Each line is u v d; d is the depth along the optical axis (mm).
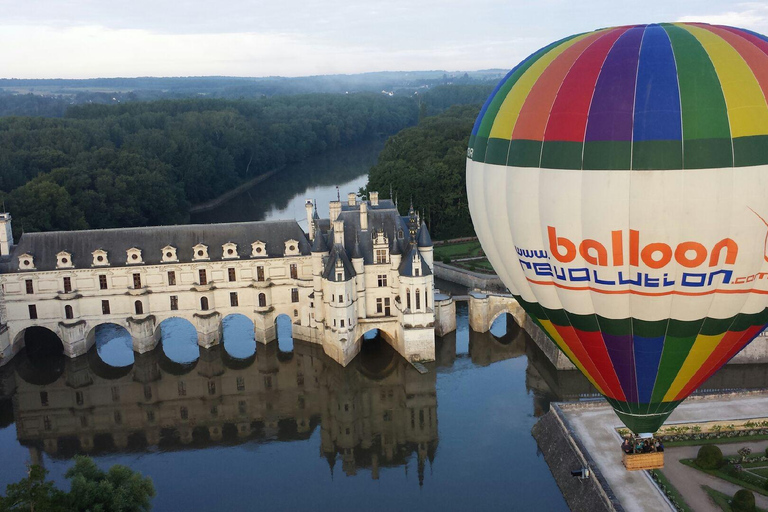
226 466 98875
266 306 135625
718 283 60094
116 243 132875
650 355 65250
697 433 92438
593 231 60594
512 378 123000
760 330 66750
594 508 79375
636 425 71625
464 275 171125
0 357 127750
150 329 133000
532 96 65438
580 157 60469
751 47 60562
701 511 76812
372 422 110438
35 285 129375
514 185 65438
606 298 63125
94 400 119312
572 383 119125
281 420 112375
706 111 57375
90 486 73438
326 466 98375
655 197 57656
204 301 133750
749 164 56625
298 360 131750
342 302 124188
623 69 60812
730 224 57562
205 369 129250
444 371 126375
